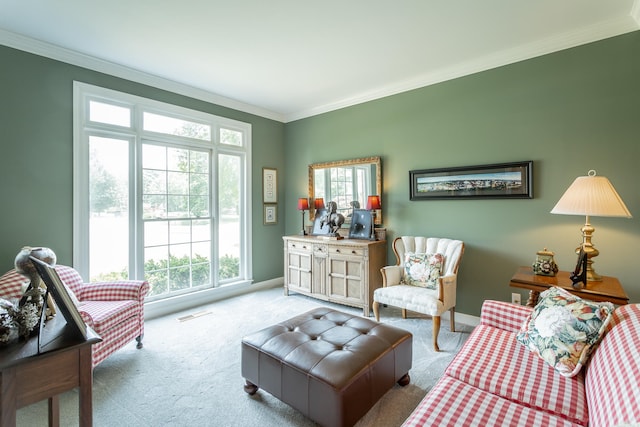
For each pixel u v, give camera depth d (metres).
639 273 2.39
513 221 2.94
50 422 1.56
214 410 1.87
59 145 2.87
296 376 1.67
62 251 2.89
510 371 1.45
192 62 3.11
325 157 4.43
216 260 4.10
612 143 2.48
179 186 3.78
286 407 1.90
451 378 1.45
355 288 3.51
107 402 1.94
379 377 1.74
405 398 1.96
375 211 3.85
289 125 4.90
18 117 2.66
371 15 2.33
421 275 3.10
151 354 2.56
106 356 2.23
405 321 3.26
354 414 1.55
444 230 3.36
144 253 3.46
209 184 4.07
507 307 1.95
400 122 3.67
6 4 2.19
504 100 2.97
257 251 4.58
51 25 2.46
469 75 3.17
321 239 3.88
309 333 2.00
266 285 4.69
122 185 3.31
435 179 3.38
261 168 4.64
